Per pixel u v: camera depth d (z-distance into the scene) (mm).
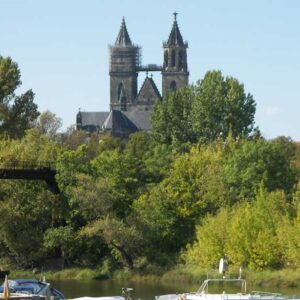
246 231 186625
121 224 195625
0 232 198750
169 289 171500
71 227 198250
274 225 190375
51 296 120188
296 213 198875
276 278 176000
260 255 184625
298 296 155875
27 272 195750
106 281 190000
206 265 188750
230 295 114562
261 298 114562
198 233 193125
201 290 118188
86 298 118625
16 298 109312
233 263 185250
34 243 198625
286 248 184000
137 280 190750
